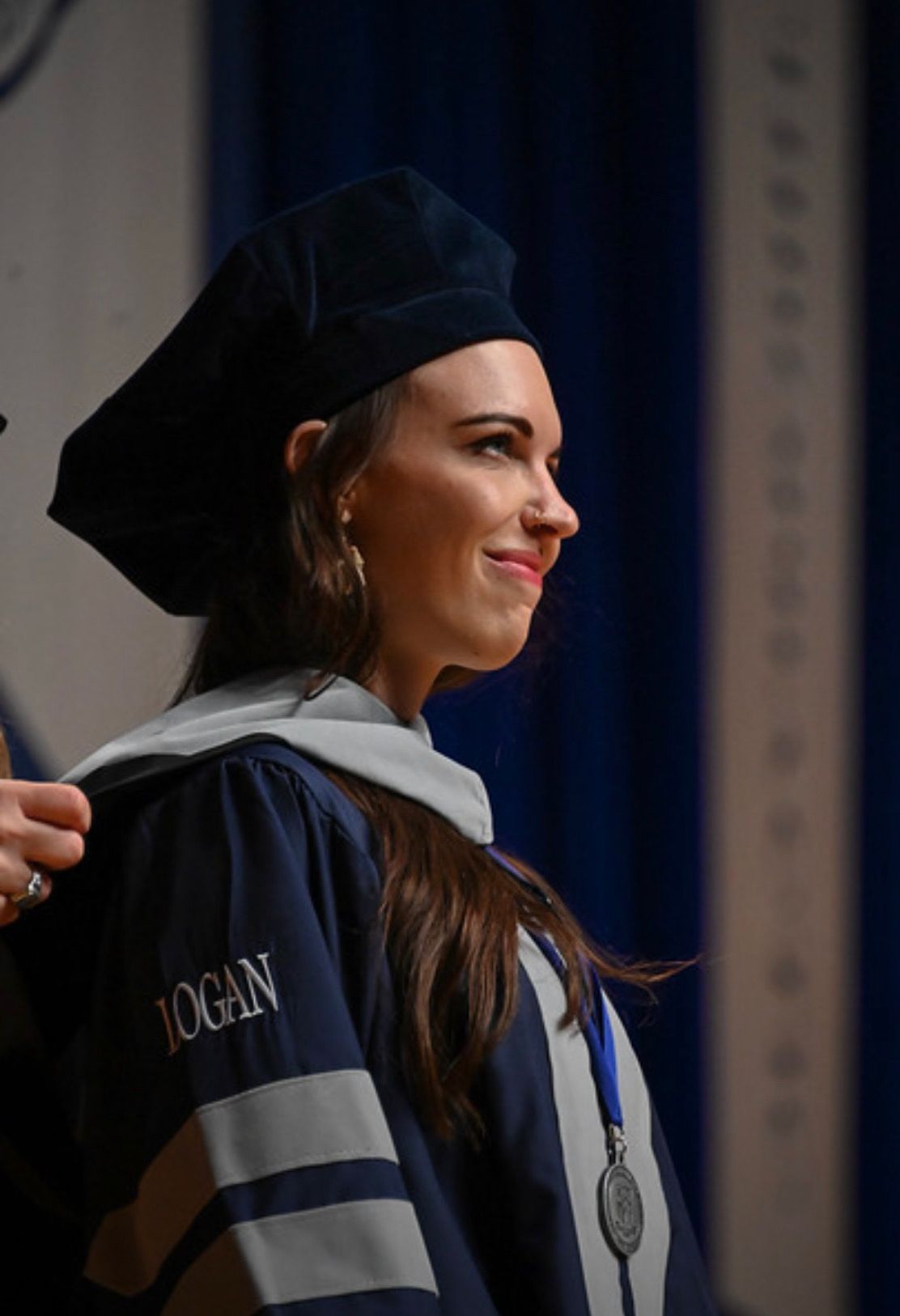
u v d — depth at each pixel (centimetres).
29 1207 371
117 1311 332
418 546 382
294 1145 316
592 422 937
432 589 384
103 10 835
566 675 923
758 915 1003
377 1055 340
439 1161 343
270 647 394
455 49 911
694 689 961
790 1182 1007
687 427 964
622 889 938
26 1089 372
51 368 809
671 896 959
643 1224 369
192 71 852
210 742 361
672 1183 400
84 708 793
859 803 1033
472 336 391
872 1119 1023
